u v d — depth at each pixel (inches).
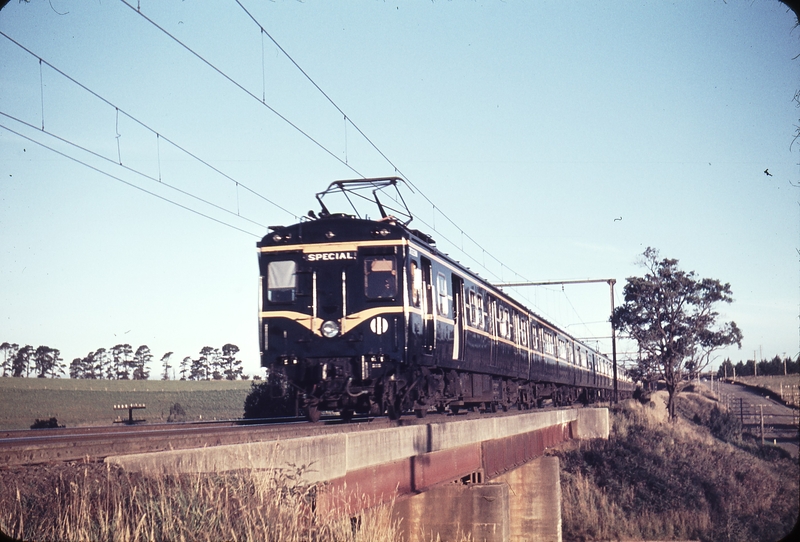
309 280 588.1
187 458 291.1
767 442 1851.6
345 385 573.0
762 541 1270.9
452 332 702.5
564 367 1430.9
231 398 2142.0
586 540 1302.9
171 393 2239.2
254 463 308.5
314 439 341.1
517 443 826.2
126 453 324.8
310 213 631.2
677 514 1359.5
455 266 737.6
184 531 260.4
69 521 256.7
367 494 409.1
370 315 578.6
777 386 2955.2
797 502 1416.1
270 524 280.8
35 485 269.7
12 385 2209.6
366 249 586.2
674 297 1996.8
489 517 659.4
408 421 570.3
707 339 1989.4
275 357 584.7
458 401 770.8
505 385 989.2
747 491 1434.5
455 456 593.9
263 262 597.9
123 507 264.4
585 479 1470.2
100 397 2069.4
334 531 325.7
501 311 933.8
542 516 1051.3
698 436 1726.1
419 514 671.8
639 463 1510.8
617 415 1791.3
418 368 614.2
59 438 402.6
